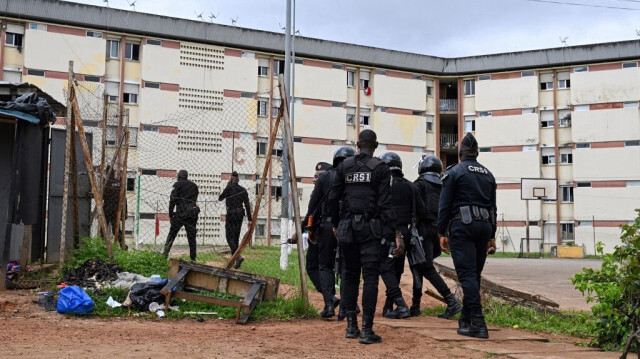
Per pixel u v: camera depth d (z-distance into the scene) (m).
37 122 8.44
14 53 30.17
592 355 5.17
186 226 12.03
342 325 6.54
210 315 6.77
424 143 40.84
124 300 7.08
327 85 38.03
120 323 6.22
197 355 4.69
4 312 6.50
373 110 39.47
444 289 7.38
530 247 39.22
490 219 6.05
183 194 12.03
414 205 7.34
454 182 6.04
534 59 40.03
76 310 6.50
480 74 41.22
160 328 6.00
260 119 34.59
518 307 7.89
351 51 38.56
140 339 5.35
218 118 33.62
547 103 40.12
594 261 30.64
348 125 38.91
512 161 40.22
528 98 40.16
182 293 6.89
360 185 5.54
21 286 7.96
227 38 34.66
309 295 8.98
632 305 5.62
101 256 9.09
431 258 7.45
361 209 5.50
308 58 37.62
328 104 38.03
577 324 7.14
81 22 31.28
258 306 7.07
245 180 32.78
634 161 38.16
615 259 5.79
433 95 41.69
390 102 39.88
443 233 6.20
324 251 7.09
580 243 38.62
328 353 4.96
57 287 7.49
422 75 41.06
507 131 40.47
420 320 7.06
